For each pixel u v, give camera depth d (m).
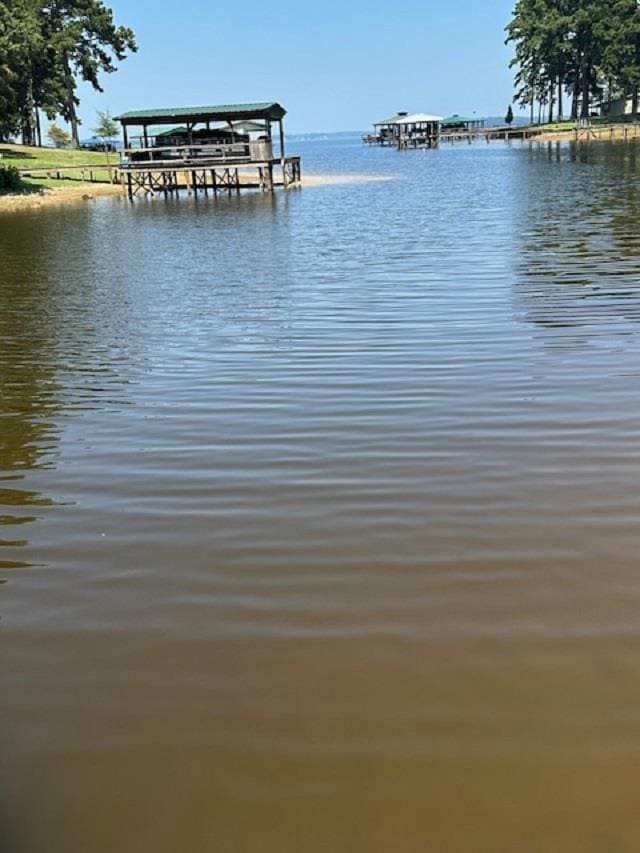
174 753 3.20
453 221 20.98
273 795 2.98
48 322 11.39
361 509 5.14
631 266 13.02
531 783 2.98
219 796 2.99
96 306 12.41
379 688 3.51
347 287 12.67
